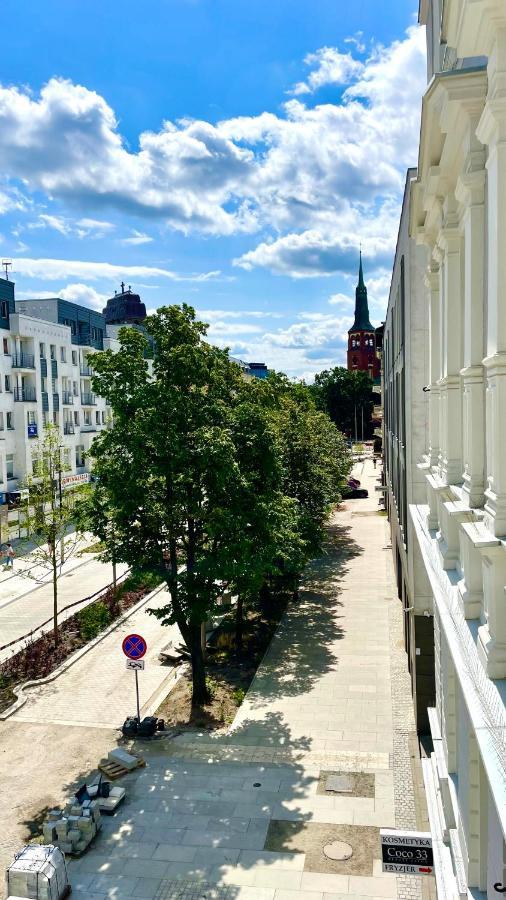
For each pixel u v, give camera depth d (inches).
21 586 1213.7
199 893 416.2
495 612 207.8
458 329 323.9
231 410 695.7
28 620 1014.4
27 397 1673.2
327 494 1111.6
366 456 3622.0
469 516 250.7
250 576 656.4
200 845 462.0
